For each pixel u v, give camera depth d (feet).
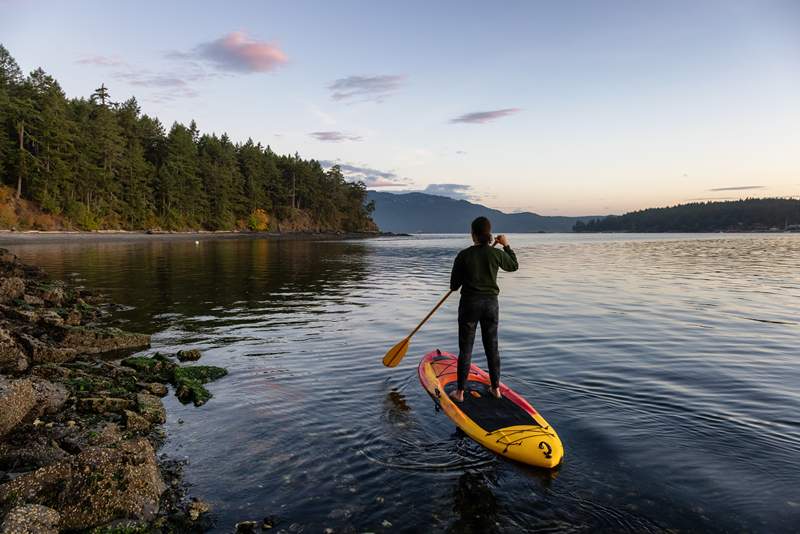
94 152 218.38
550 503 11.63
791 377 21.43
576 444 14.70
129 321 35.45
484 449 14.49
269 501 11.92
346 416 17.25
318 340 29.43
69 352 24.86
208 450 14.73
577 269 85.61
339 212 406.41
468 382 19.66
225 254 121.90
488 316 17.37
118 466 11.96
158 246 156.97
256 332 31.76
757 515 11.00
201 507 11.55
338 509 11.51
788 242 254.06
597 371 22.47
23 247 130.93
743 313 38.81
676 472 12.95
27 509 10.29
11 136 190.80
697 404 18.02
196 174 291.99
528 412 16.33
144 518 11.25
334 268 86.12
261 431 16.05
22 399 16.85
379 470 13.34
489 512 11.31
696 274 75.00
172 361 24.91
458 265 17.79
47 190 191.01
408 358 25.39
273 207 344.90
